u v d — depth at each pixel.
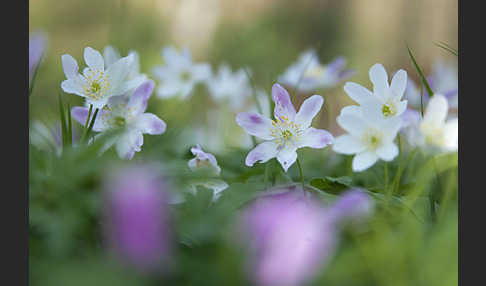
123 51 0.57
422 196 0.38
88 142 0.37
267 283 0.29
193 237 0.31
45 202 0.32
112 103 0.38
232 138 0.58
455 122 0.35
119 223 0.27
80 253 0.30
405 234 0.31
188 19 1.09
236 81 0.62
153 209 0.27
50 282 0.28
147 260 0.28
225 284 0.29
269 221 0.29
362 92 0.36
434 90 0.44
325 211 0.32
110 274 0.28
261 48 1.04
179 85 0.57
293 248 0.29
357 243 0.31
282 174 0.40
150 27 0.93
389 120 0.34
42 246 0.31
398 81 0.36
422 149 0.36
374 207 0.34
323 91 0.54
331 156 0.51
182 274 0.30
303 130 0.37
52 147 0.42
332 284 0.29
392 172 0.44
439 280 0.30
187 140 0.43
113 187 0.28
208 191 0.34
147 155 0.37
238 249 0.29
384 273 0.30
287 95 0.37
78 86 0.37
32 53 0.46
